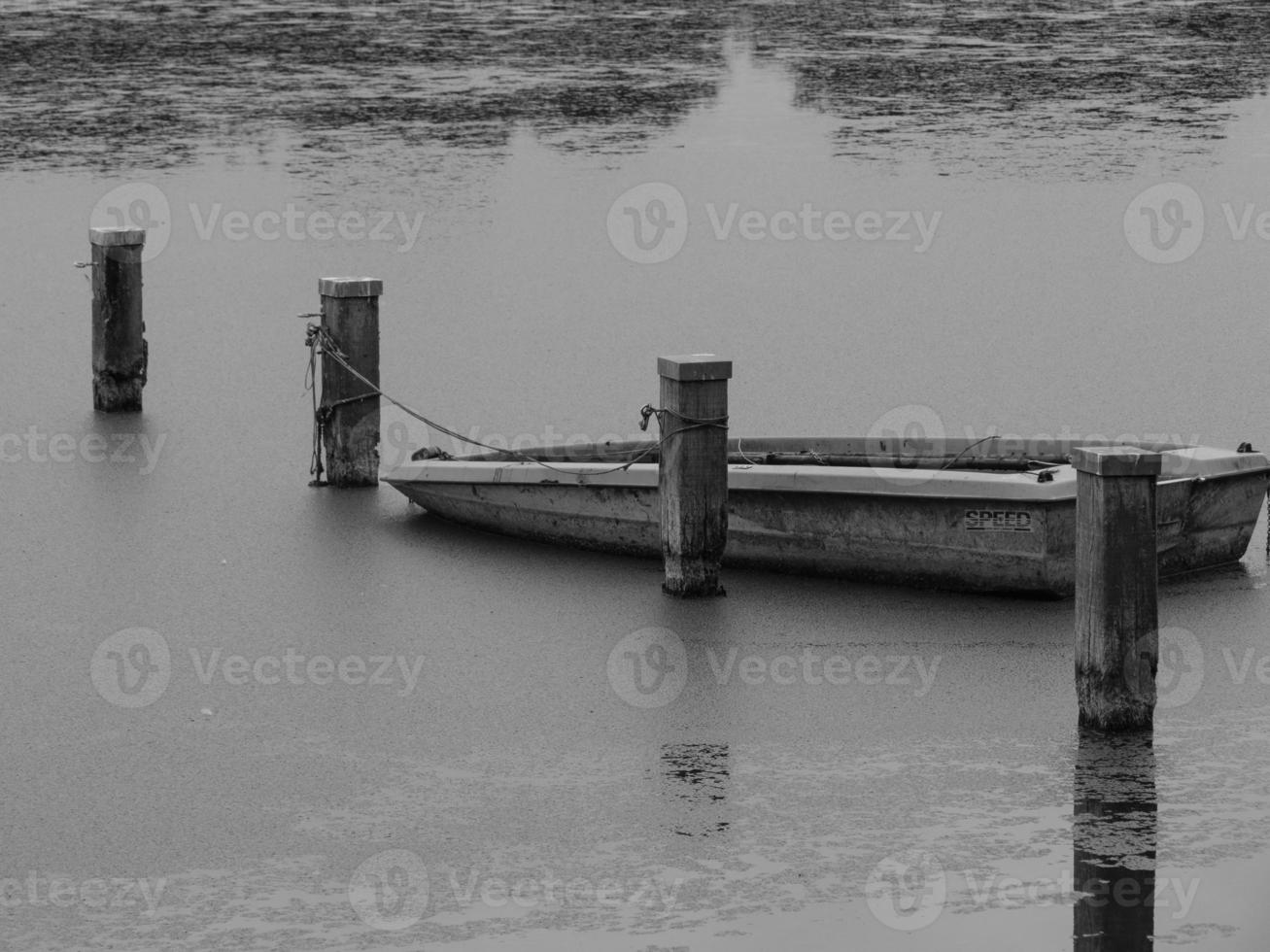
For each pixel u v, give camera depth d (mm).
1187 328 28453
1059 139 40125
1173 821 13617
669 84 46344
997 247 32688
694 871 12969
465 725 15375
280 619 17734
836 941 12086
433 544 19859
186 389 25891
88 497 21344
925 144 39875
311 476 22062
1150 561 14750
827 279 31141
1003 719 15344
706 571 18125
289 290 30734
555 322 29047
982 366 26859
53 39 53156
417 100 44500
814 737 15039
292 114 43031
